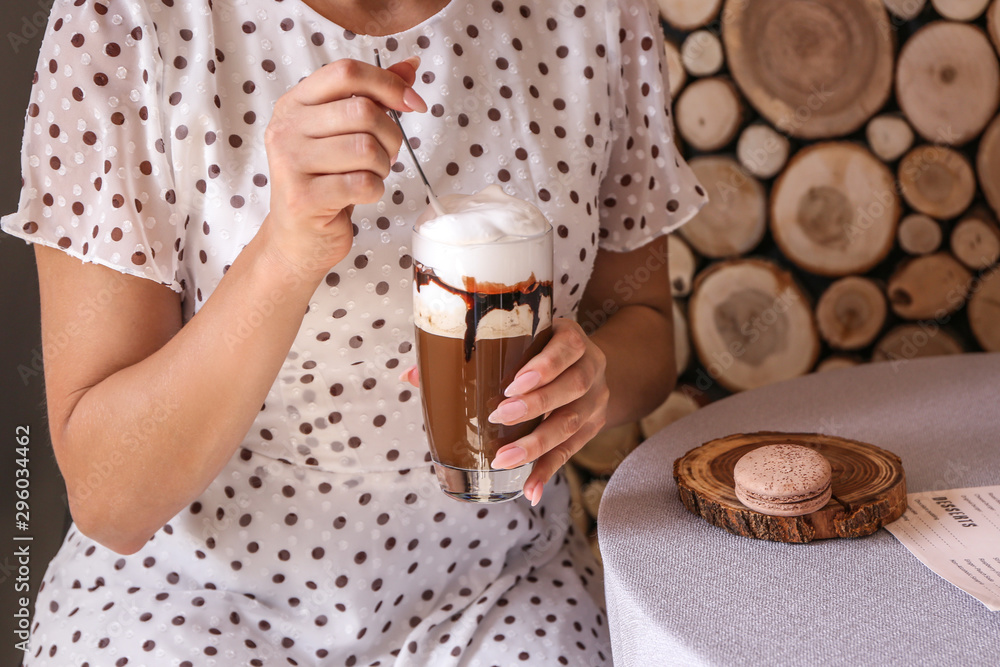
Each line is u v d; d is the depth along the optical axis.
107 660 0.75
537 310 0.60
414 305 0.62
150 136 0.73
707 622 0.55
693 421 0.90
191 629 0.77
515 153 0.83
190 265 0.78
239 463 0.82
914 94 1.31
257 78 0.76
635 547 0.65
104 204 0.72
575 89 0.89
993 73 1.29
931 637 0.52
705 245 1.41
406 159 0.78
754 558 0.63
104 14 0.73
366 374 0.80
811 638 0.53
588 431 0.71
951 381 0.98
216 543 0.82
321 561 0.82
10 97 1.11
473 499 0.65
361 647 0.85
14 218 0.71
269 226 0.58
